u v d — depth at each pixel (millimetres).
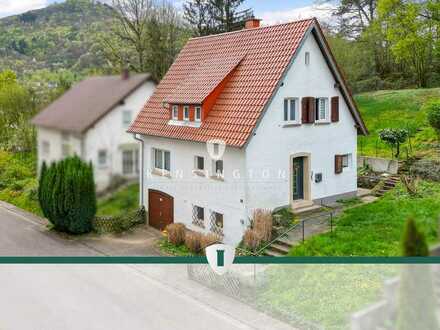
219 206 13297
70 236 7465
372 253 10133
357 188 17000
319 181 15281
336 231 11930
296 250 11250
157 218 11031
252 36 14977
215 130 13195
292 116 14586
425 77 25156
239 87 13891
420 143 19188
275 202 13898
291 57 13617
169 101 12070
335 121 15641
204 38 14625
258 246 12242
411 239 5039
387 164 17500
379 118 22609
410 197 13797
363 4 20672
